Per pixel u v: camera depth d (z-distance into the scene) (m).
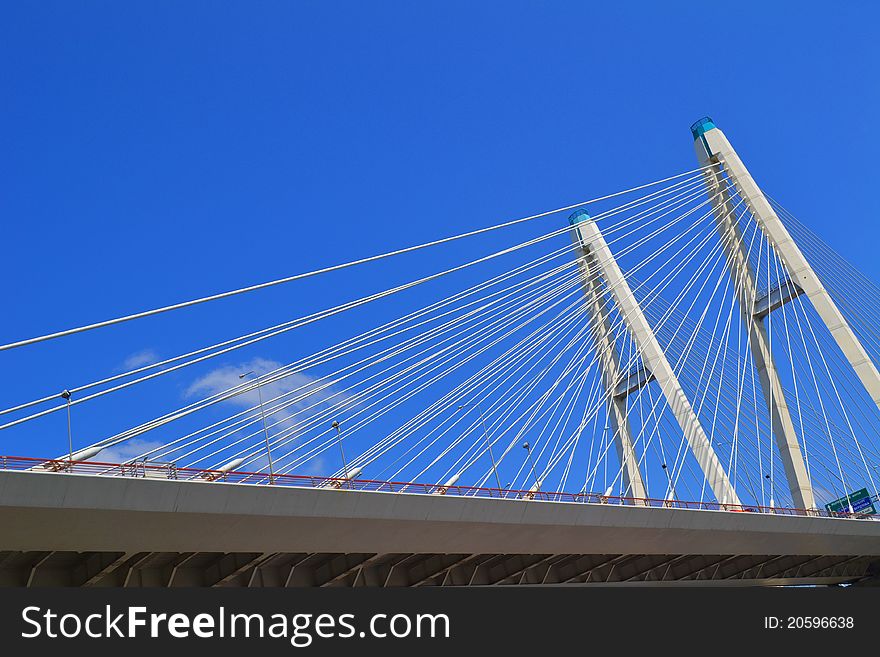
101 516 27.62
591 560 46.34
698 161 68.50
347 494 32.19
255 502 30.20
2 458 26.94
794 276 62.56
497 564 43.88
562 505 38.66
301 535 32.50
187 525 29.59
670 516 43.34
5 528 26.81
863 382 58.53
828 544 55.03
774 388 61.75
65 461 28.16
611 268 62.72
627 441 60.22
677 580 53.44
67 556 31.52
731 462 55.62
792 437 59.97
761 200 65.12
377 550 35.50
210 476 30.94
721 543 48.06
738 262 64.75
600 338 61.78
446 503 34.91
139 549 30.09
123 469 29.08
